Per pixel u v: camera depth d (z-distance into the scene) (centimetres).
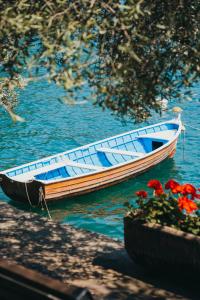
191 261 701
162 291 726
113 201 1923
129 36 595
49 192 1766
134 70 604
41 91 3522
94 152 2136
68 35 554
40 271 798
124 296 711
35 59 582
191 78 617
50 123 2853
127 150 2269
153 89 623
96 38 670
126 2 578
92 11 581
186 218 730
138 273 790
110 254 880
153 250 736
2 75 2073
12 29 583
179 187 757
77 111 3066
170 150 2262
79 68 562
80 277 778
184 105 3147
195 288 729
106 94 576
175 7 621
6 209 1138
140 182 2075
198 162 2292
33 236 966
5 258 847
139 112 718
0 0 618
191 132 2688
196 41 627
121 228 1702
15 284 471
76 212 1830
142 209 764
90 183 1884
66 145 2522
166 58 624
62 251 892
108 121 2894
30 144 2525
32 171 1902
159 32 629
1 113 3005
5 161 2295
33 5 616
